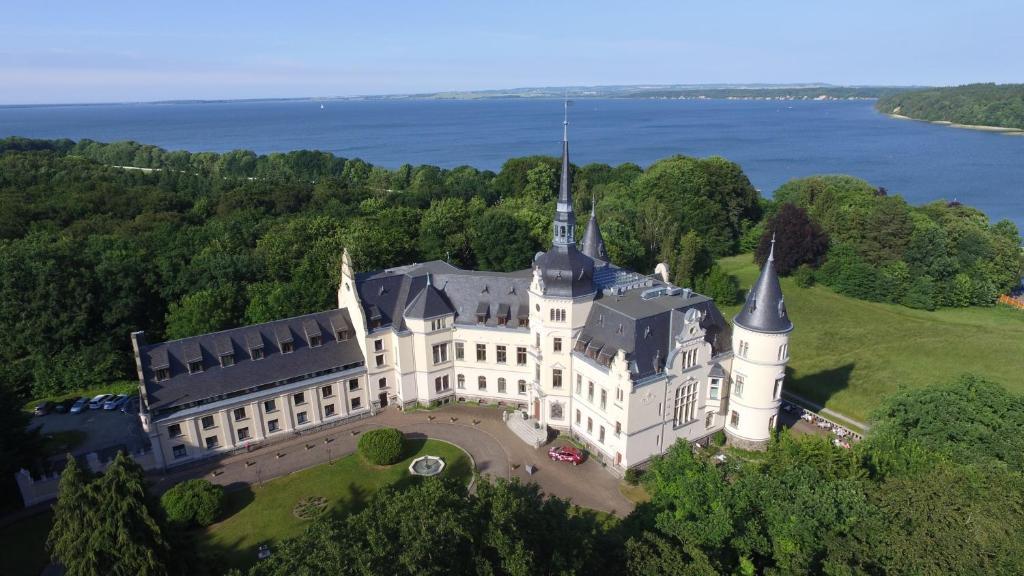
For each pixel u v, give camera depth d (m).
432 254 135.50
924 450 58.84
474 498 47.19
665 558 42.88
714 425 80.88
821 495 48.03
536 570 40.56
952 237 147.25
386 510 43.38
